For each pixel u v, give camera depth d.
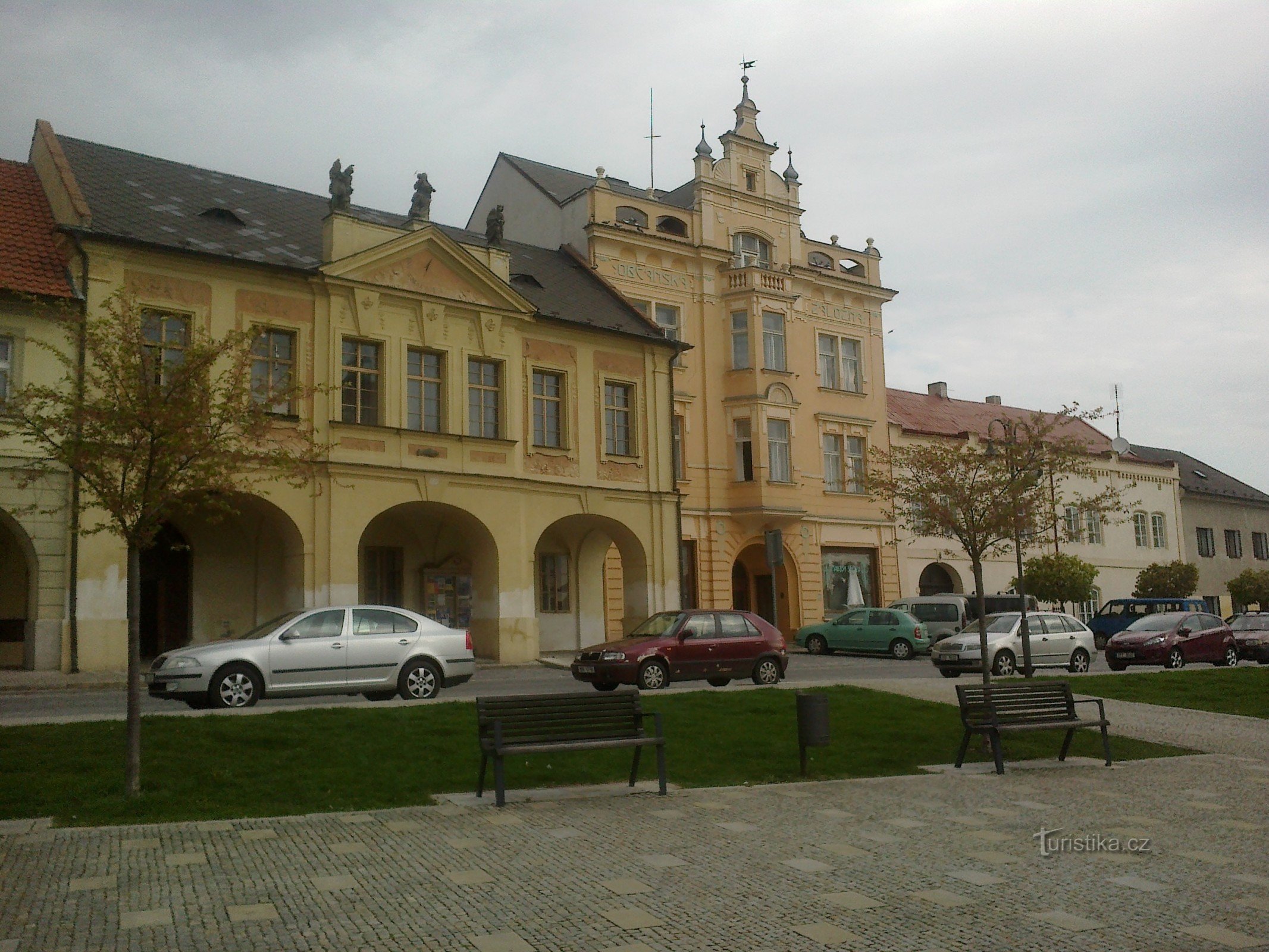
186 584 26.98
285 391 12.34
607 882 7.40
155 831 8.86
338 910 6.67
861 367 44.53
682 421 38.50
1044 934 6.45
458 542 31.27
